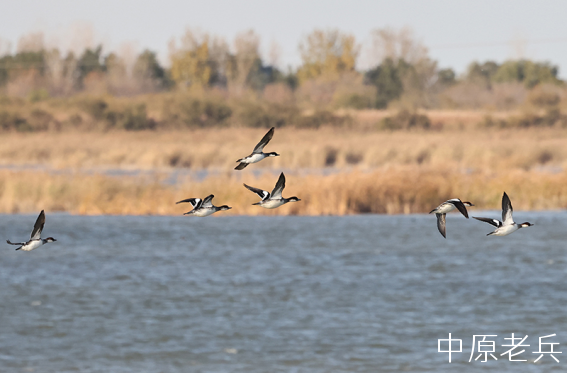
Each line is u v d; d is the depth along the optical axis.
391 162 58.16
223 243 31.00
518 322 20.08
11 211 38.72
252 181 40.12
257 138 73.25
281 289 23.61
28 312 20.95
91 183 40.75
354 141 66.88
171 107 83.88
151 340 18.67
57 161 57.81
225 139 73.69
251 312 21.02
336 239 31.88
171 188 41.19
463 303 21.92
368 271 26.08
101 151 63.19
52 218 37.06
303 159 58.56
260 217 37.56
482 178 41.78
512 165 53.00
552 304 21.73
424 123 82.56
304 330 19.45
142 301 22.12
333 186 39.34
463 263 27.25
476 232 33.72
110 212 38.50
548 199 40.25
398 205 38.97
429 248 30.06
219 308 21.42
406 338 18.86
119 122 81.00
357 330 19.42
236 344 18.33
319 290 23.42
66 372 16.62
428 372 16.64
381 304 21.88
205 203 14.95
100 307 21.52
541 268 26.38
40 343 18.45
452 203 13.52
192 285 24.08
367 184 39.41
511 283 24.20
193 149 60.50
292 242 31.19
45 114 80.25
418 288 23.66
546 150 61.41
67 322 20.08
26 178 40.84
